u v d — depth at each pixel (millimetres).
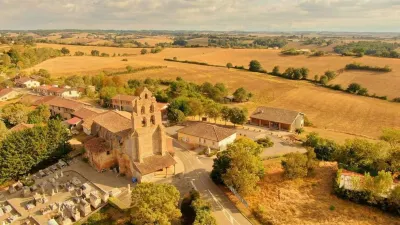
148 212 53562
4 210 63062
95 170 77875
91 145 79812
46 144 78562
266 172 74625
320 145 83375
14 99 144875
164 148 75938
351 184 65188
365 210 60125
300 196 64875
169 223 53594
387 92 172625
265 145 94938
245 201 64625
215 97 163500
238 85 194500
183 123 118125
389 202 59031
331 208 60594
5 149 73250
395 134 81938
